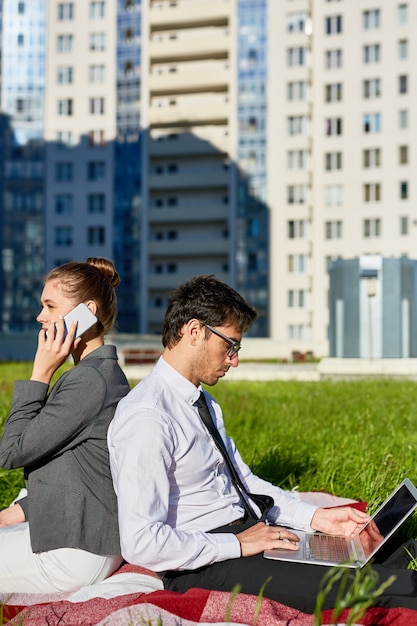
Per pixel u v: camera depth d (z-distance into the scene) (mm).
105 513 2686
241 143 54406
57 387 2727
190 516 2615
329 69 53125
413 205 51219
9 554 2717
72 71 56875
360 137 52375
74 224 56062
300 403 10344
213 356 2609
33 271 56031
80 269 2883
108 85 56656
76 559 2643
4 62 56938
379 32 52344
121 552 2525
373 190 52031
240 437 6523
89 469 2682
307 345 44625
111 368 2783
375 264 17922
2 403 8609
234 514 2711
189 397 2625
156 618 2197
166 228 56875
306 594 2367
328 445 5992
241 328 2609
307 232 53031
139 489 2404
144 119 56094
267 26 54469
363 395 11219
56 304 2814
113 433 2502
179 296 2643
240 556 2529
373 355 17969
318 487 4969
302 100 53656
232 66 54844
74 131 56500
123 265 55719
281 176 53625
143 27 56625
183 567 2451
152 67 58125
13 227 56281
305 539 2727
